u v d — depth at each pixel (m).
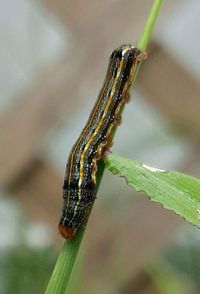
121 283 0.31
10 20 0.34
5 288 0.30
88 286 0.31
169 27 0.32
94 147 0.22
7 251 0.31
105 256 0.31
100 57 0.31
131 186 0.20
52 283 0.21
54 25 0.33
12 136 0.31
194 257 0.32
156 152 0.33
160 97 0.31
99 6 0.31
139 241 0.31
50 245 0.32
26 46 0.34
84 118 0.34
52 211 0.32
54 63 0.31
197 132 0.31
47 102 0.31
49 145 0.31
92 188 0.22
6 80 0.34
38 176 0.32
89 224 0.31
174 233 0.31
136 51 0.23
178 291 0.30
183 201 0.20
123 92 0.23
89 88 0.31
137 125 0.32
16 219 0.31
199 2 0.35
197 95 0.31
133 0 0.31
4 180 0.31
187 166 0.32
